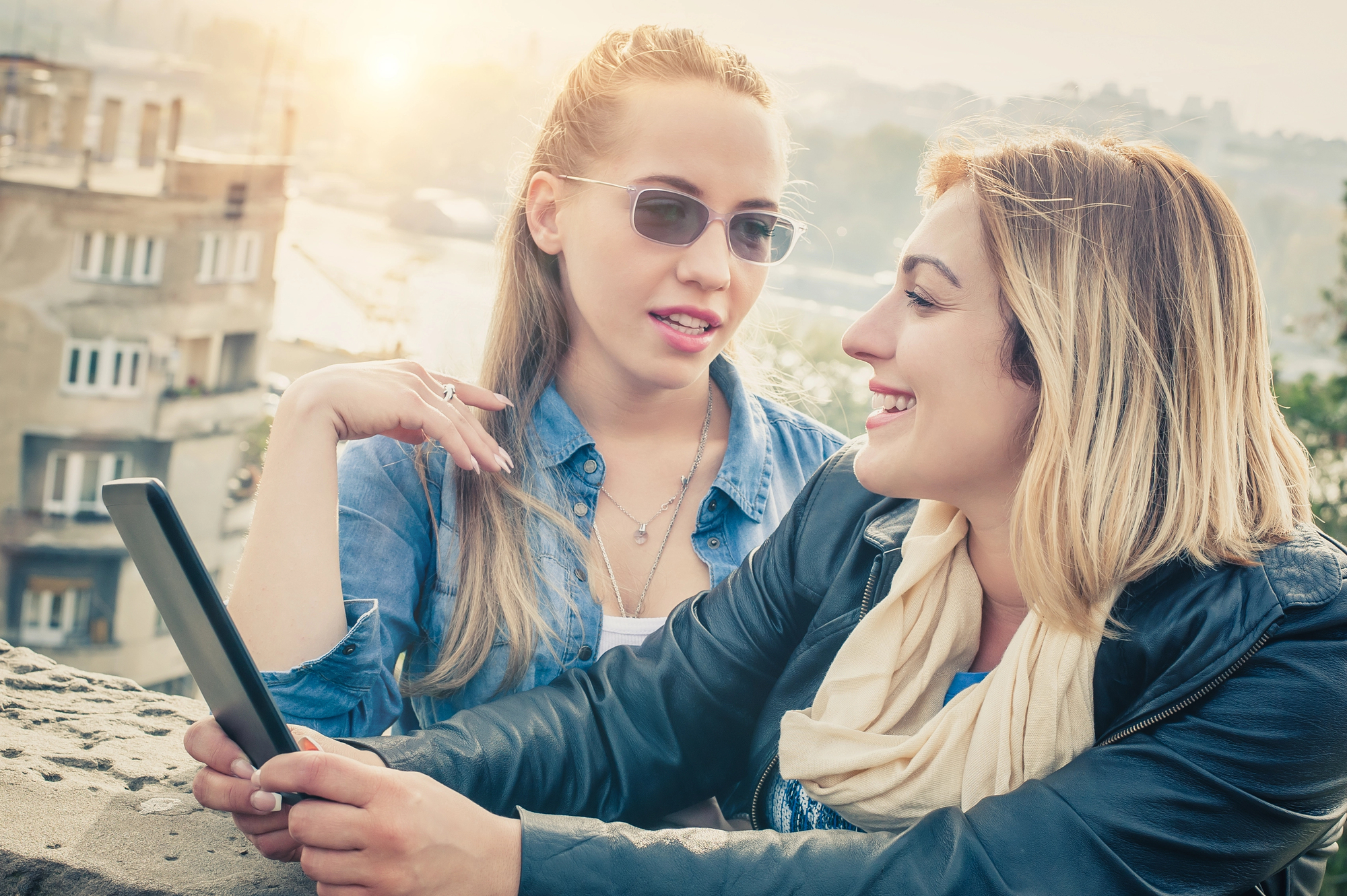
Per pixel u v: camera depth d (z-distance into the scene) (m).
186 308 37.31
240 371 38.44
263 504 1.33
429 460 1.55
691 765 1.28
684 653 1.30
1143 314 0.98
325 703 1.30
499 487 1.55
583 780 1.22
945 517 1.17
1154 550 0.95
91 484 36.66
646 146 1.44
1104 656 0.98
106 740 1.27
